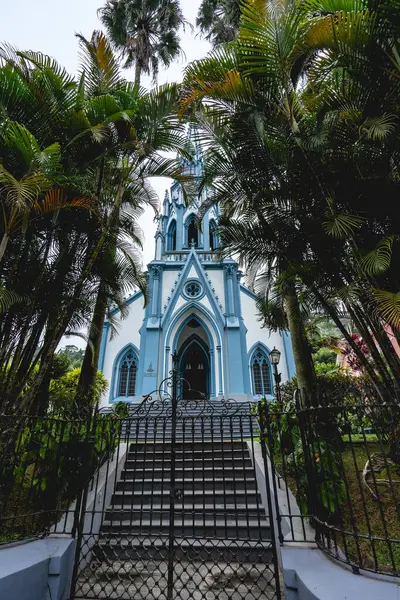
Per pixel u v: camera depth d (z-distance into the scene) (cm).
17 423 383
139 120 604
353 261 436
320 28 438
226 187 597
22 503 447
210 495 525
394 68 411
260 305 844
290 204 512
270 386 1777
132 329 1941
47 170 444
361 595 240
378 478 477
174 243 2427
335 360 1842
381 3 381
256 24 463
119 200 625
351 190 456
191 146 651
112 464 572
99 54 642
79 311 689
